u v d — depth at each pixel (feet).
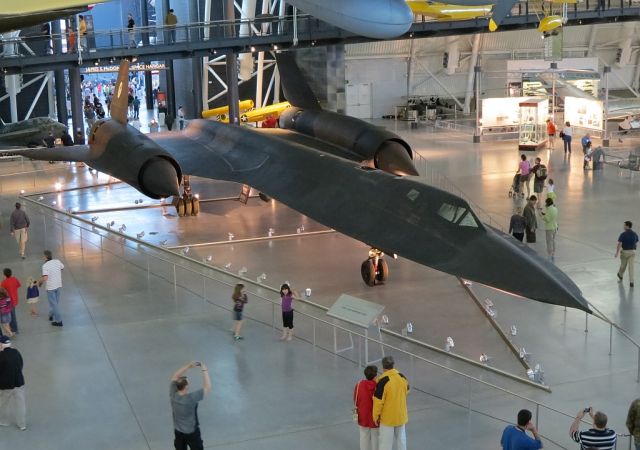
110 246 65.82
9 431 34.88
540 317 48.03
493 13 57.62
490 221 69.97
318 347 43.96
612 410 36.01
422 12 96.89
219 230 70.54
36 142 117.39
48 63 96.99
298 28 101.65
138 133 61.72
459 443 33.12
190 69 137.69
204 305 51.21
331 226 46.57
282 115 77.36
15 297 46.03
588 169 94.07
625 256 52.70
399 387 29.91
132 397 38.06
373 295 52.85
